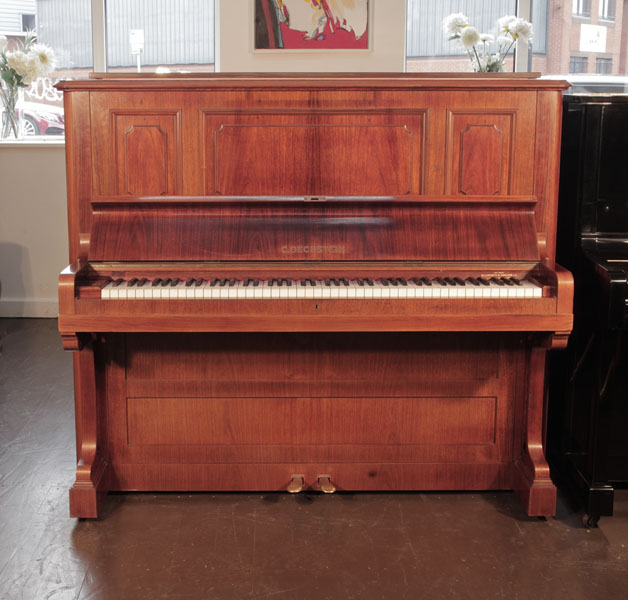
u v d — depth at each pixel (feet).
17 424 11.94
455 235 8.66
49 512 9.02
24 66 17.75
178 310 8.05
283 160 8.81
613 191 9.14
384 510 9.06
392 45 17.89
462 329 8.14
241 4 17.76
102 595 7.34
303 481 9.32
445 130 8.80
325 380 9.13
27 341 16.79
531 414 8.99
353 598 7.29
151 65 19.19
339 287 8.10
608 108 8.98
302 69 18.04
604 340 8.34
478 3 18.51
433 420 9.25
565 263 9.63
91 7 18.76
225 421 9.21
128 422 9.21
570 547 8.28
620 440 9.34
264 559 7.97
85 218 8.82
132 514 8.93
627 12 18.62
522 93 8.77
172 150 8.80
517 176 8.85
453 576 7.68
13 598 7.29
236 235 8.61
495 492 9.54
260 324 8.09
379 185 8.86
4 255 18.74
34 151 18.20
